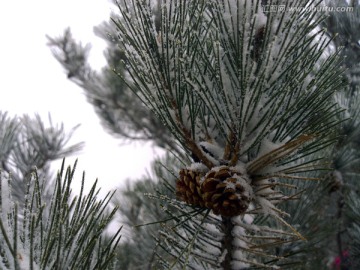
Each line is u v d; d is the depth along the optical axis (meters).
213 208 0.50
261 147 0.50
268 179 0.53
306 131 0.51
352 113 1.04
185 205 0.57
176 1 0.48
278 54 0.45
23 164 1.31
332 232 1.10
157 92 0.50
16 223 0.29
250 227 0.54
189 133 0.52
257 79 0.44
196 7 0.51
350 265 1.30
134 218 1.46
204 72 0.50
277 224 0.89
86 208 0.37
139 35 0.48
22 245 0.32
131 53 0.49
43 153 1.39
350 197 1.17
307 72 0.45
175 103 0.51
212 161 0.52
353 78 1.31
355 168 1.23
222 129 0.49
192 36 0.50
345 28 1.29
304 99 0.48
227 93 0.47
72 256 0.34
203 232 0.58
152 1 0.49
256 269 0.58
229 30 0.47
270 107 0.46
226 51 0.47
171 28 0.48
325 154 1.00
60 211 0.34
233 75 0.48
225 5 0.47
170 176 1.10
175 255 0.58
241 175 0.50
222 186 0.49
